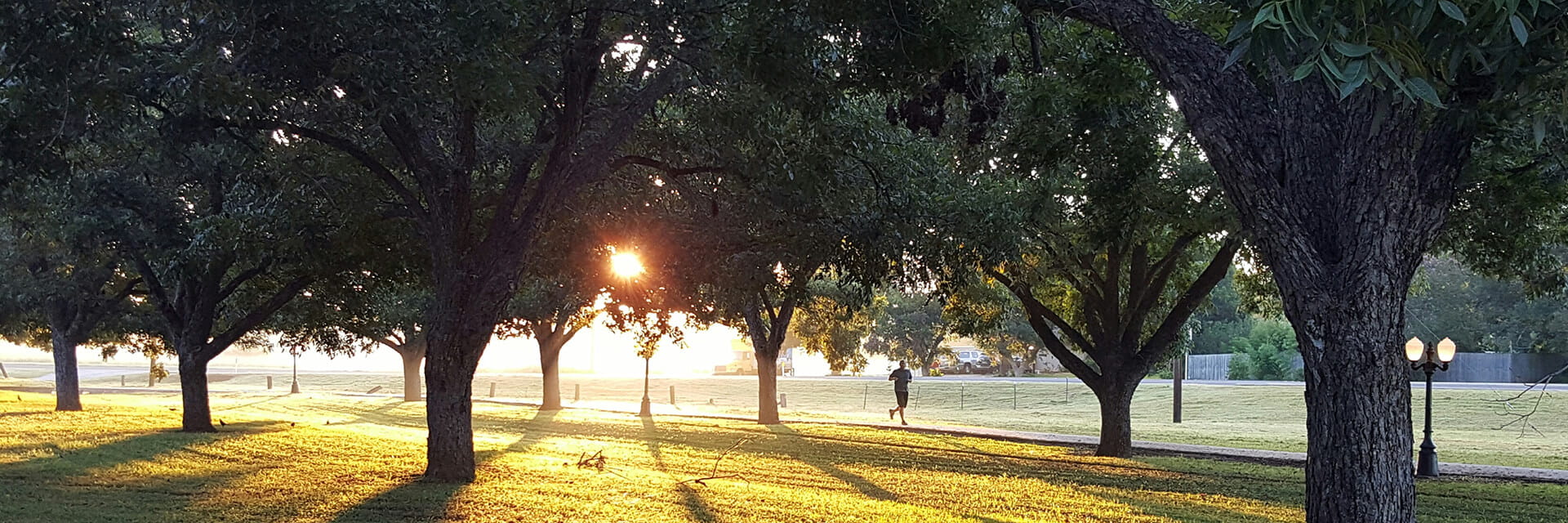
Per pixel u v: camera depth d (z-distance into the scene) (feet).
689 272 53.11
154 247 59.21
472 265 39.52
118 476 40.57
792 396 162.40
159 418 75.15
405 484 38.45
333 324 77.82
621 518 31.78
